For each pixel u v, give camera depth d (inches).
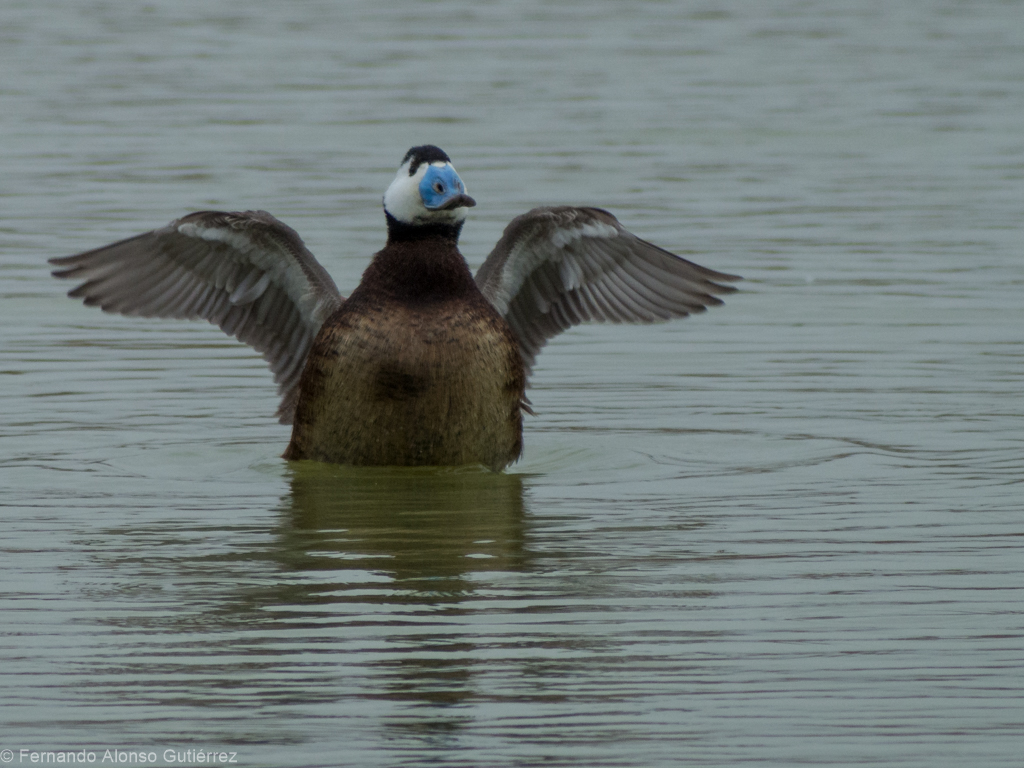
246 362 676.1
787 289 773.9
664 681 336.5
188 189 965.8
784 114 1227.2
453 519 460.1
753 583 399.2
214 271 537.0
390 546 432.1
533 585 397.4
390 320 501.7
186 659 348.2
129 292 526.9
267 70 1369.3
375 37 1529.3
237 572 408.2
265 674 340.2
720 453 540.1
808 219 915.4
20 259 815.7
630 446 550.6
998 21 1633.9
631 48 1491.1
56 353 679.1
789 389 621.9
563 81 1337.4
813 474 510.6
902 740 310.0
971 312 727.1
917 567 410.9
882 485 495.5
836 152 1104.8
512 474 516.1
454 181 501.7
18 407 598.9
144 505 476.4
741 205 951.0
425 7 1710.1
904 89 1315.2
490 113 1211.9
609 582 399.5
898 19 1651.1
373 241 839.1
